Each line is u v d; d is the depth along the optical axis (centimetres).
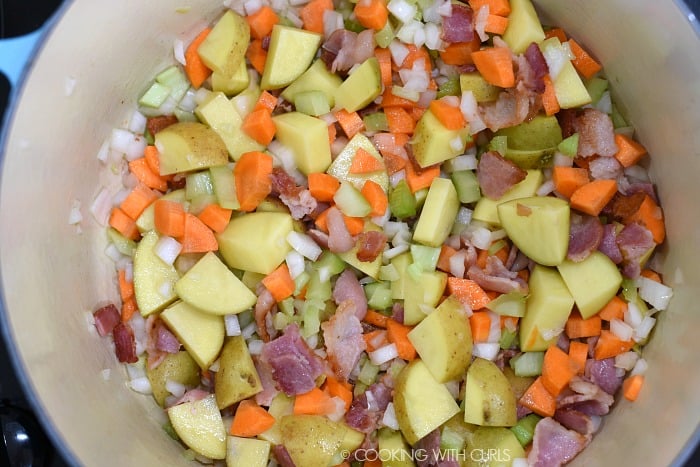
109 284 49
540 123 48
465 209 49
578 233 47
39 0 50
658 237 47
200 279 47
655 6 43
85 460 44
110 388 47
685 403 44
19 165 43
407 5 48
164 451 48
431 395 47
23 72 42
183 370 48
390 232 49
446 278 48
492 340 48
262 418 47
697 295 45
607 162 48
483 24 47
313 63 49
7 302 43
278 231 47
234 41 47
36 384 43
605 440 47
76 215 47
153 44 47
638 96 47
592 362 48
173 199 48
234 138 48
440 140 48
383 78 48
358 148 48
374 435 48
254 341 48
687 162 45
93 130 47
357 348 48
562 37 48
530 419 48
